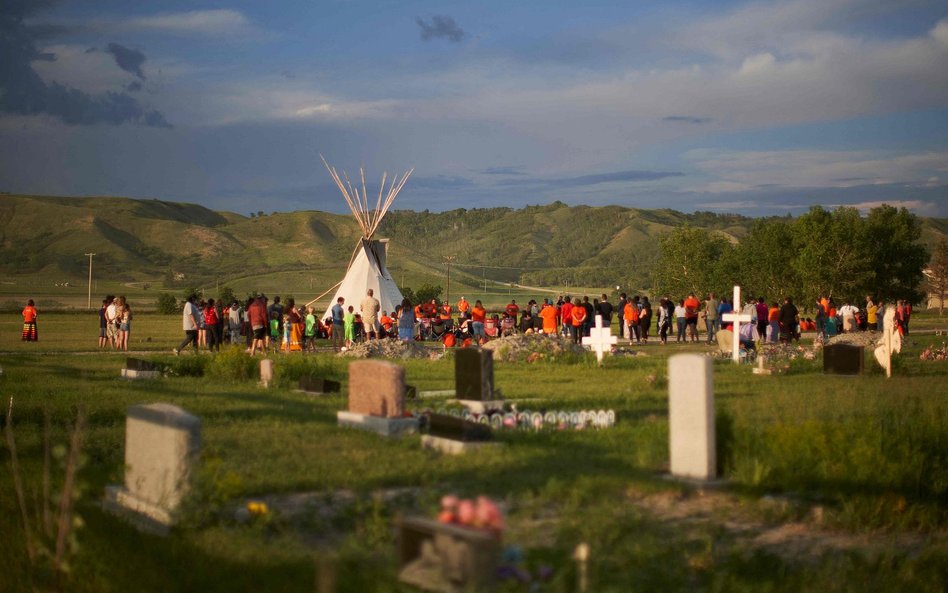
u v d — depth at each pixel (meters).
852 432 12.92
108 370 26.86
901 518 10.88
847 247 98.00
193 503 9.22
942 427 14.11
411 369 27.09
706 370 10.67
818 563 8.91
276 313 40.03
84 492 10.71
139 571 8.14
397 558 7.65
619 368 27.12
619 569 7.98
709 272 126.31
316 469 11.28
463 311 49.19
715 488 10.47
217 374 24.30
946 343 39.50
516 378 23.98
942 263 155.25
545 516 9.30
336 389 20.48
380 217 52.22
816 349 32.31
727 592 7.81
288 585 7.38
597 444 12.95
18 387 21.44
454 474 10.91
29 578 8.34
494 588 6.52
